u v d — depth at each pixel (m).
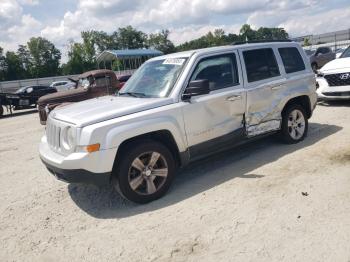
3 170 7.09
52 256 3.70
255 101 5.68
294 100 6.46
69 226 4.32
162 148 4.69
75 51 92.94
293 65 6.48
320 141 6.47
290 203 4.20
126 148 4.51
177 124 4.82
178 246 3.58
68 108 5.20
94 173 4.27
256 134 5.79
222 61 5.48
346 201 4.10
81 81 13.83
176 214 4.25
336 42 42.97
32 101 20.56
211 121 5.18
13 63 94.94
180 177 5.46
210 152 5.29
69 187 5.64
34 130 12.02
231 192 4.68
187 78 5.05
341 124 7.58
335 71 9.33
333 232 3.51
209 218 4.06
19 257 3.75
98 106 4.92
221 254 3.37
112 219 4.35
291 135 6.41
